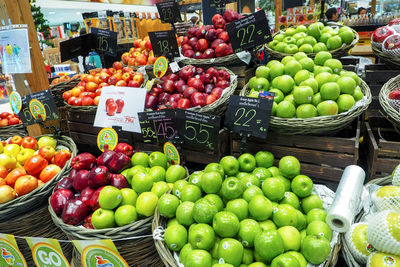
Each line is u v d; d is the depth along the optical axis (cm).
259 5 664
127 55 349
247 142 196
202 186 151
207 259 118
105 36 320
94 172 168
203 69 265
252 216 138
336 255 121
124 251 151
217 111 210
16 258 177
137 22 419
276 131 182
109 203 152
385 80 247
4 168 202
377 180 157
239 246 120
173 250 135
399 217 110
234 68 248
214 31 269
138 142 239
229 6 391
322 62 217
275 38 285
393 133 221
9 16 243
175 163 196
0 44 259
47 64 552
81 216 158
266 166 175
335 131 180
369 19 489
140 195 157
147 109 227
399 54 228
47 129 275
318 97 179
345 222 121
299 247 127
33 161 200
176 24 420
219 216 127
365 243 119
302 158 182
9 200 175
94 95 270
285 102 177
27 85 265
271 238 118
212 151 202
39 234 190
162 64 255
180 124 188
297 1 511
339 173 173
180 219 139
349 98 175
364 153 222
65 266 162
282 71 205
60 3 741
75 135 292
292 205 148
